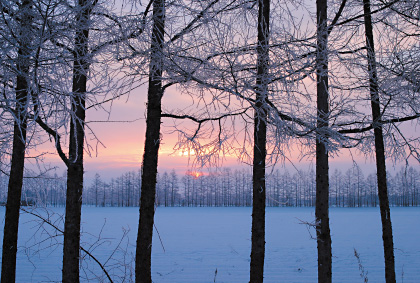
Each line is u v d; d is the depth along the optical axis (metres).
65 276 4.15
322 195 4.66
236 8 3.96
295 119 4.11
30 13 2.79
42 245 15.06
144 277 4.73
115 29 3.41
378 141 5.37
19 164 4.34
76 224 4.25
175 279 9.80
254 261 4.57
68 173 4.23
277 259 12.95
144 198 4.89
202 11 3.71
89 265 11.16
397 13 4.99
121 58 3.55
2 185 5.21
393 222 33.75
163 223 32.44
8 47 2.69
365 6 5.21
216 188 110.62
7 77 2.83
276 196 102.88
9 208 4.27
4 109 2.55
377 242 17.97
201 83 3.86
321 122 4.25
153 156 4.96
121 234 21.58
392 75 4.70
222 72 3.68
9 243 4.23
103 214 49.59
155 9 3.94
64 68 2.84
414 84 4.59
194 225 29.84
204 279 9.85
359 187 108.75
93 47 3.42
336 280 9.51
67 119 2.55
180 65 3.87
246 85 3.62
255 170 4.67
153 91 4.96
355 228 26.88
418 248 15.43
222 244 17.25
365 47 4.76
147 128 4.98
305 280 9.67
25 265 10.92
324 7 4.57
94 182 109.31
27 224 22.05
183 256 13.55
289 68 3.75
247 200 110.31
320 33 3.93
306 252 14.65
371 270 10.72
